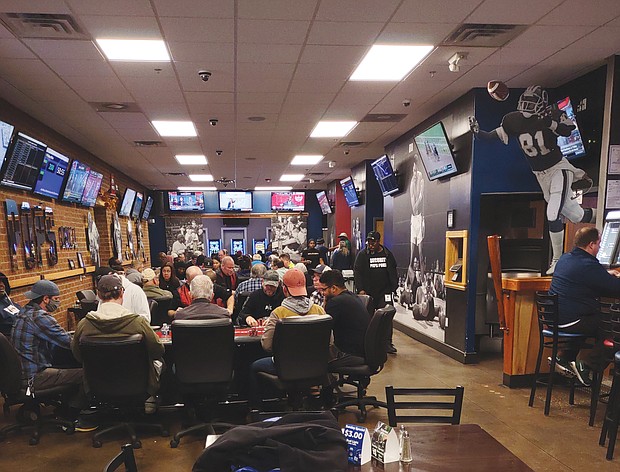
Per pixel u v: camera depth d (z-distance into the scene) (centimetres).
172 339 307
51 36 351
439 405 204
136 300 426
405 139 718
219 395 336
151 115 589
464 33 360
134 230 1175
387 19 332
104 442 324
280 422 152
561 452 298
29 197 550
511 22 341
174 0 297
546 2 309
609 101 413
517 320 428
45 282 350
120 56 394
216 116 604
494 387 432
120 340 297
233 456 132
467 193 518
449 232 553
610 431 289
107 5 303
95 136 697
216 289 526
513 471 142
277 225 1578
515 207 531
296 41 369
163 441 327
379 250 591
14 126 489
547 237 513
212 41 366
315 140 773
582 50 397
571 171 454
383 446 149
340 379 397
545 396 406
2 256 474
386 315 347
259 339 337
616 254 394
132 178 1196
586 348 381
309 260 1030
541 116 446
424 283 640
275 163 1014
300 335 309
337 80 469
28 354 331
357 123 656
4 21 324
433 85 491
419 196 661
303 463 129
